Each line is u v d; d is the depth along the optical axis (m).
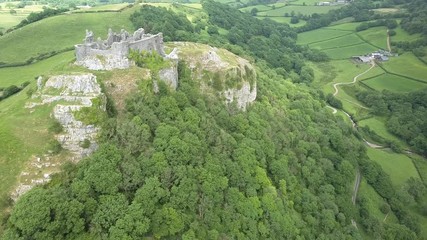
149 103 75.88
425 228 117.00
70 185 58.25
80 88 69.75
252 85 110.50
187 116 77.94
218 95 99.56
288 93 138.25
